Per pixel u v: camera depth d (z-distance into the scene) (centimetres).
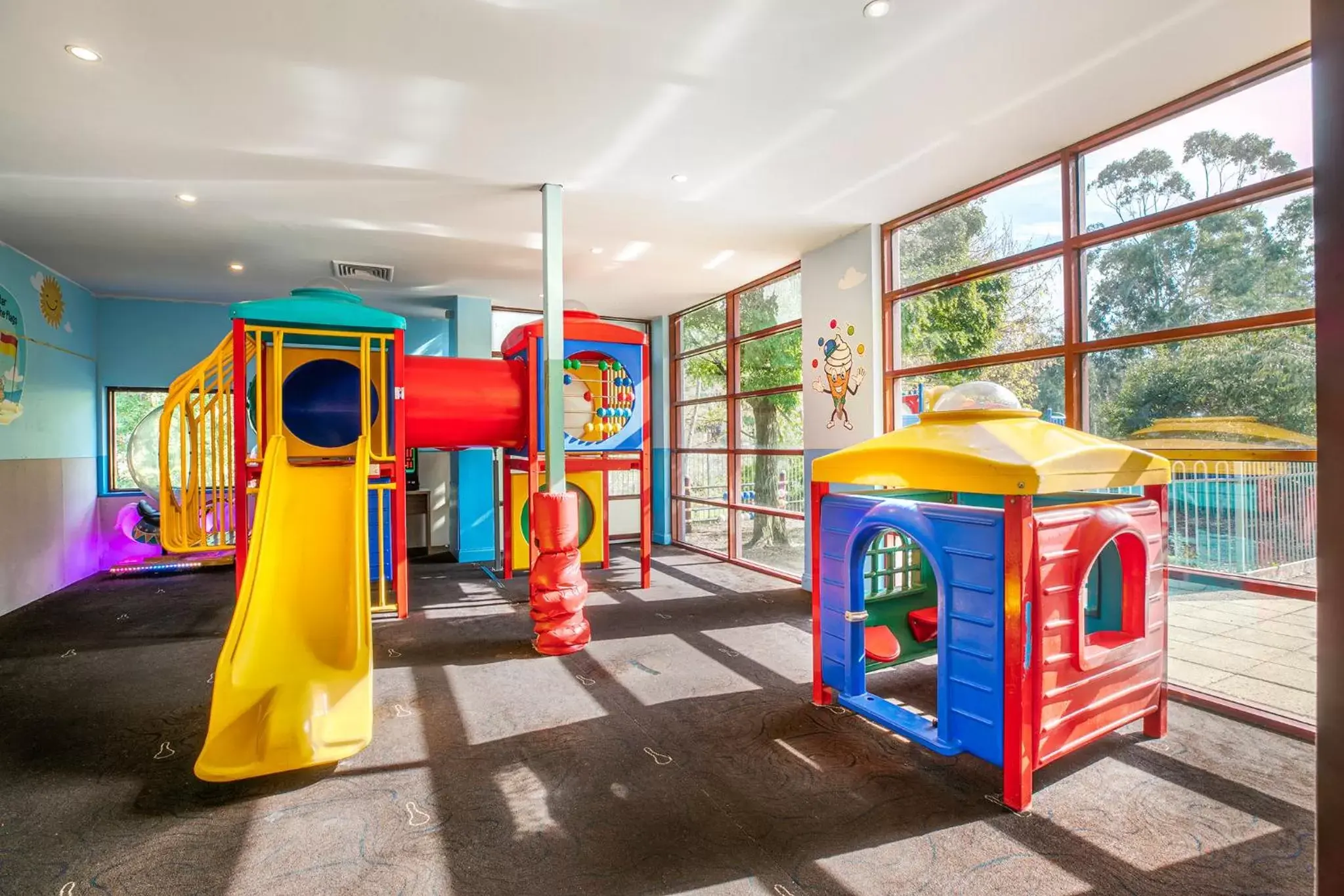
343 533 354
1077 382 347
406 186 389
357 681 279
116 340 646
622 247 523
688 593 534
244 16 233
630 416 532
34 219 433
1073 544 229
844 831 205
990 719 226
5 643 407
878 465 266
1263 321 274
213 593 540
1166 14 240
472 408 492
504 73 274
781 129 328
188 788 234
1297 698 272
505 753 260
